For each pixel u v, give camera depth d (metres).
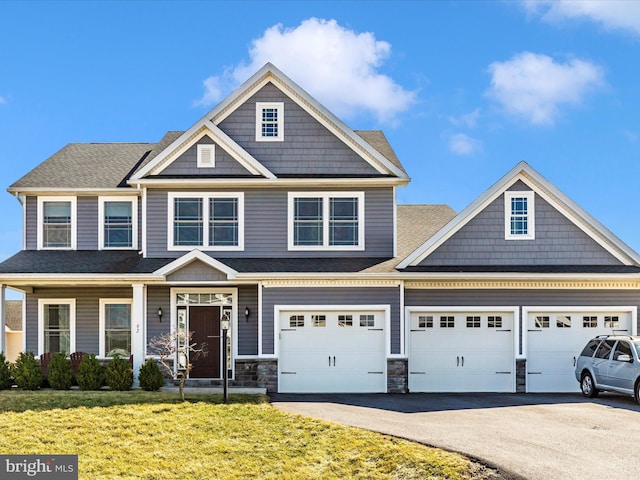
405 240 23.16
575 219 20.81
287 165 21.81
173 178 21.16
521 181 20.89
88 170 23.50
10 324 36.28
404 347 19.89
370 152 21.59
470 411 15.98
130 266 20.33
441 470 11.02
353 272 19.77
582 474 10.41
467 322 20.28
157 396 17.00
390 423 14.32
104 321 21.88
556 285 20.22
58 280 19.56
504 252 20.69
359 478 11.47
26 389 19.09
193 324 21.27
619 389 17.25
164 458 12.66
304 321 19.98
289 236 21.36
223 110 21.86
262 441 13.43
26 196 22.39
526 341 20.20
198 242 21.31
